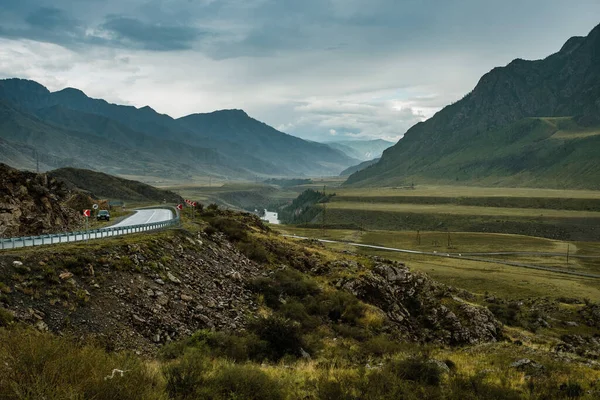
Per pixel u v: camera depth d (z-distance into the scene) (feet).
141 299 79.82
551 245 558.15
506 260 453.17
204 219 204.95
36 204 139.64
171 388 42.32
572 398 56.24
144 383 37.19
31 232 126.93
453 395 51.80
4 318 54.85
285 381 57.62
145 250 100.89
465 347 120.78
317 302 131.13
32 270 69.26
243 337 84.53
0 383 30.30
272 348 84.94
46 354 33.19
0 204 122.42
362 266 176.86
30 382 30.73
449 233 650.84
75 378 32.22
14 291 62.44
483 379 64.64
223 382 46.52
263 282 128.16
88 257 81.46
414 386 54.08
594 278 354.13
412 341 134.31
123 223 183.62
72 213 170.60
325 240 566.77
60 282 70.03
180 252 117.08
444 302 164.45
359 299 146.51
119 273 83.41
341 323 125.39
